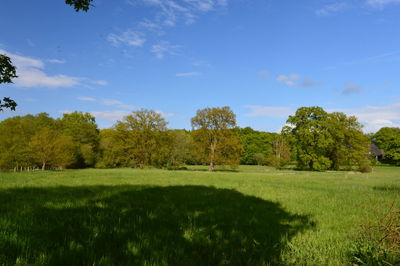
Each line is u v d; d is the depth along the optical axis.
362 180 27.55
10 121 48.38
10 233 4.63
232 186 17.09
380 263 3.86
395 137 85.00
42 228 5.18
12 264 3.39
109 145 66.75
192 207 8.79
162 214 7.24
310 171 55.88
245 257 4.32
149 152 53.94
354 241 5.11
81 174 24.77
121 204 8.56
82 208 7.50
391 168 71.19
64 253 3.83
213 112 52.41
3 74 10.98
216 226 6.20
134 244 4.45
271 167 80.25
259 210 8.67
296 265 4.07
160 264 3.71
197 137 53.72
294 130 59.81
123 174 26.80
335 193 14.70
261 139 96.62
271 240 5.33
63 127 66.31
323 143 54.72
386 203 10.91
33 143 43.28
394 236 4.35
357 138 57.78
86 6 6.26
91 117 80.31
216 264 4.01
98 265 3.52
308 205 10.16
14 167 46.47
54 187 12.92
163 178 22.53
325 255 4.50
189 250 4.52
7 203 7.73
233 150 52.12
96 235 4.80
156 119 54.62
